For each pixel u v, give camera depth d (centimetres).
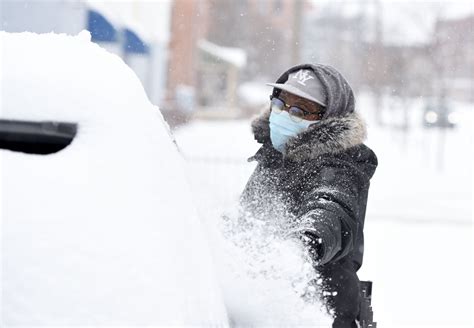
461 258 2238
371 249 2333
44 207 356
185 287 370
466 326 1453
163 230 373
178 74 9212
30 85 392
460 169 6194
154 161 393
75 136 385
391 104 9181
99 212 361
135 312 347
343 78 739
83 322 340
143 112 412
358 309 675
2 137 388
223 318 414
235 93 11781
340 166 693
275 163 763
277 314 551
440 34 8488
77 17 3316
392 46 8875
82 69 408
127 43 4822
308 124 732
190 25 9831
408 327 1419
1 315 338
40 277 344
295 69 781
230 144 5681
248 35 12850
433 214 3344
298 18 7550
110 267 351
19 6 3178
